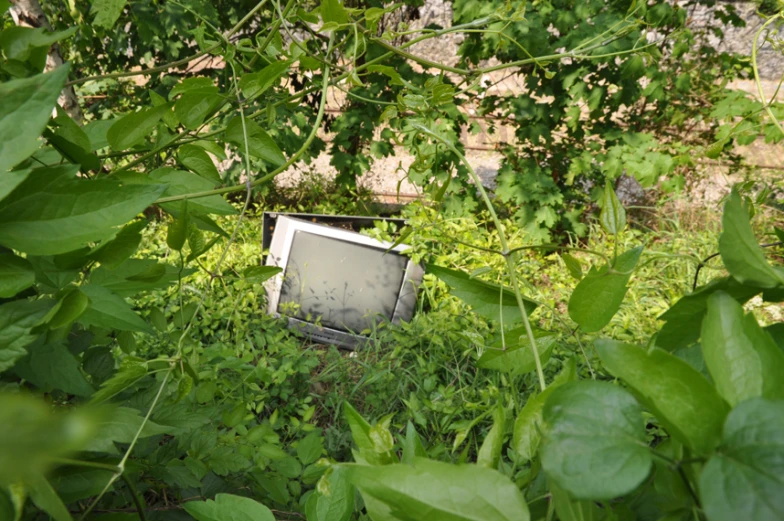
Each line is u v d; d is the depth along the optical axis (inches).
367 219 177.2
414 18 202.4
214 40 41.2
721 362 14.6
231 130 33.5
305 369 111.3
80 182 19.5
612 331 131.0
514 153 213.5
